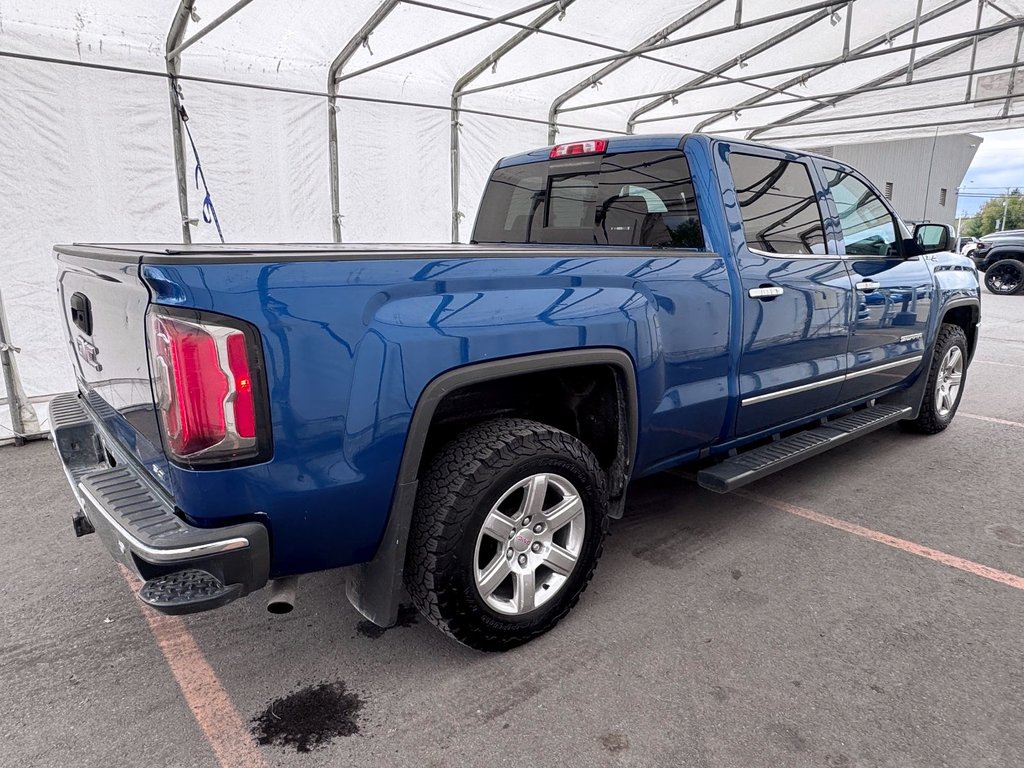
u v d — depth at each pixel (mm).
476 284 2006
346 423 1779
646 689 2119
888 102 9914
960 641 2377
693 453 2963
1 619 2564
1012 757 1832
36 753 1869
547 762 1821
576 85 8109
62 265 2434
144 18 4914
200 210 5691
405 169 7047
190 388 1571
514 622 2252
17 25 4598
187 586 1694
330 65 6211
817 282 3316
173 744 1906
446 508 2033
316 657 2318
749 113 10328
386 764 1822
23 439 4844
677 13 6512
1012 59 8680
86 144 5004
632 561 2994
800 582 2799
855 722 1970
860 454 4520
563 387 2625
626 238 3238
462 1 5598
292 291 1670
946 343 4711
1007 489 3861
